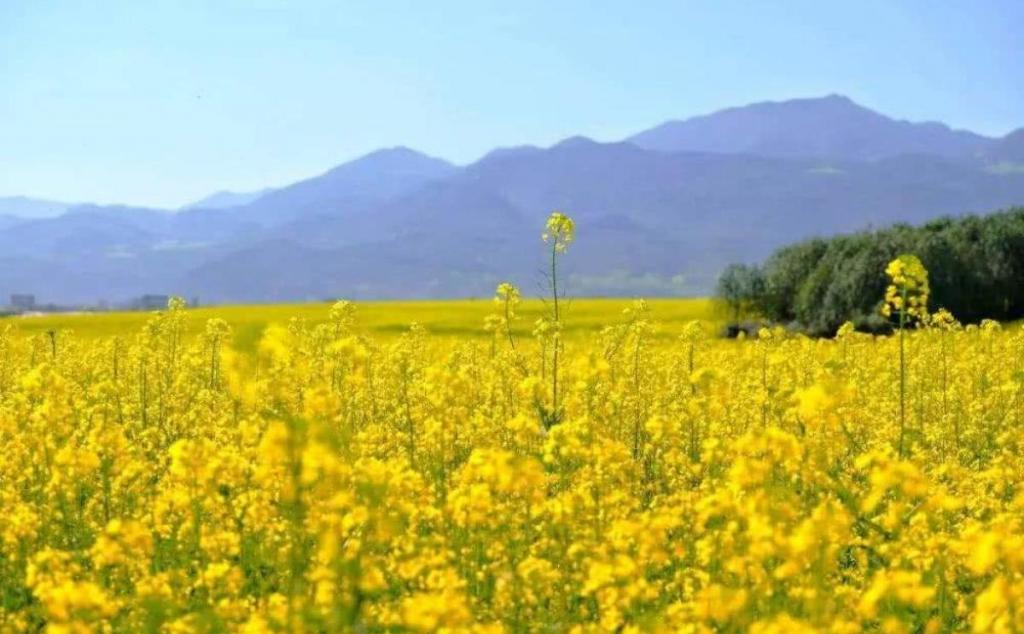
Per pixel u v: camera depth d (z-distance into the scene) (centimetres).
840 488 1098
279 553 915
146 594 798
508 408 1845
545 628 828
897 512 912
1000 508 1152
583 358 1502
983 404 1881
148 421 1859
